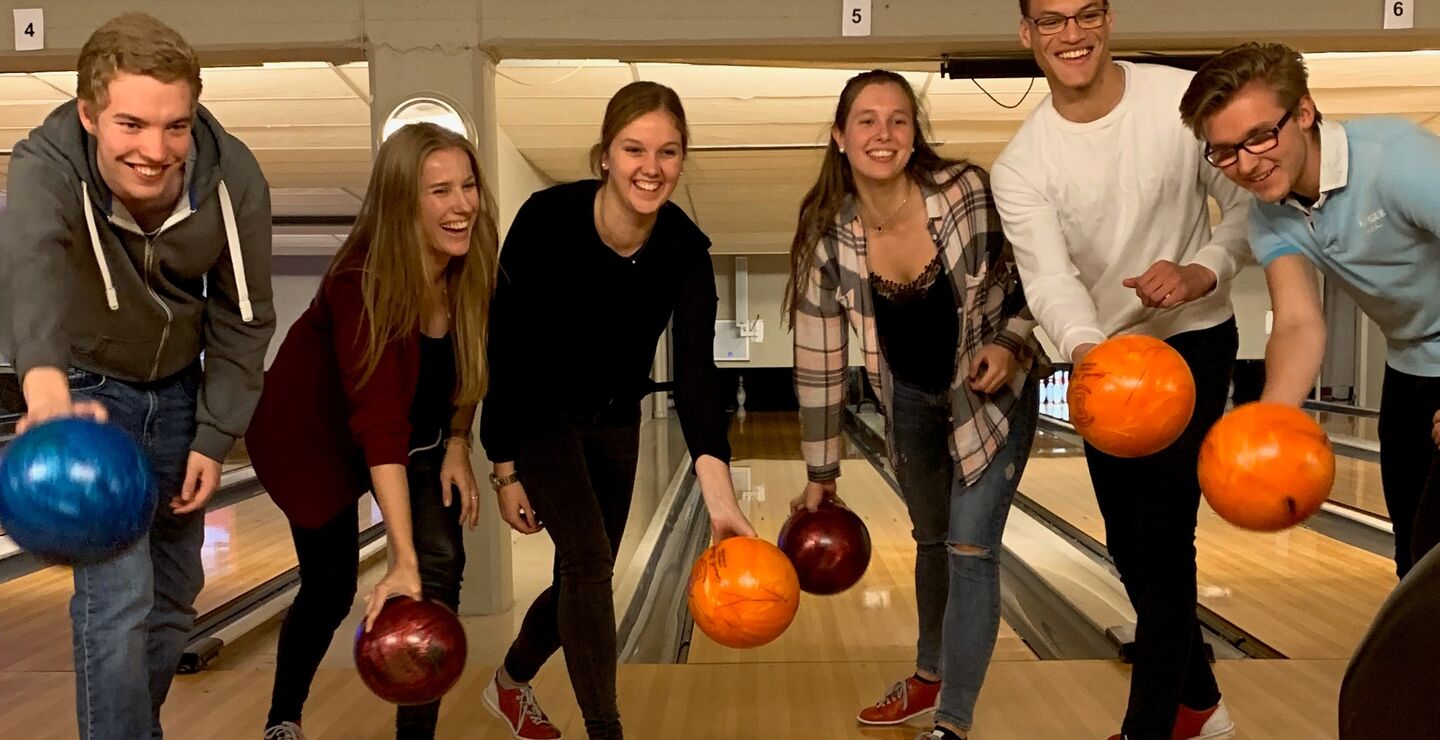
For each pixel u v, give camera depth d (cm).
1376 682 60
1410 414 170
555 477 174
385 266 164
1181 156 171
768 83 481
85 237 140
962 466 185
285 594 377
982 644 185
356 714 225
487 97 337
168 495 161
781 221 991
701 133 591
